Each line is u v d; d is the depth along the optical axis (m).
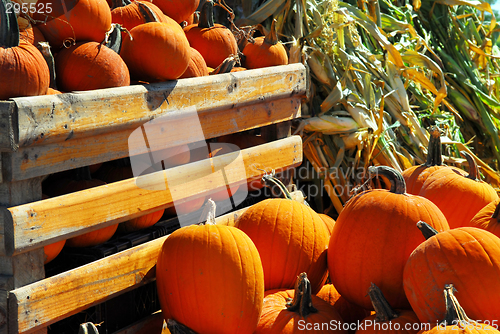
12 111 1.17
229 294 1.46
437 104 3.02
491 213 1.90
